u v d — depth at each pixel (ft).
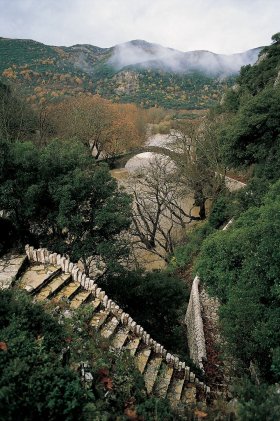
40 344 21.53
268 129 80.79
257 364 33.37
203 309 54.08
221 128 102.42
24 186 45.68
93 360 24.84
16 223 45.11
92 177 49.78
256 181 77.10
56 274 34.45
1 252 37.47
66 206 45.06
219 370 38.86
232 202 85.35
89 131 157.17
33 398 17.78
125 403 21.98
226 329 36.52
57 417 17.97
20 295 26.27
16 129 114.32
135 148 171.32
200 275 47.32
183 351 48.62
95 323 29.94
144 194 116.88
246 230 43.37
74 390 18.89
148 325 49.34
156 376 28.30
